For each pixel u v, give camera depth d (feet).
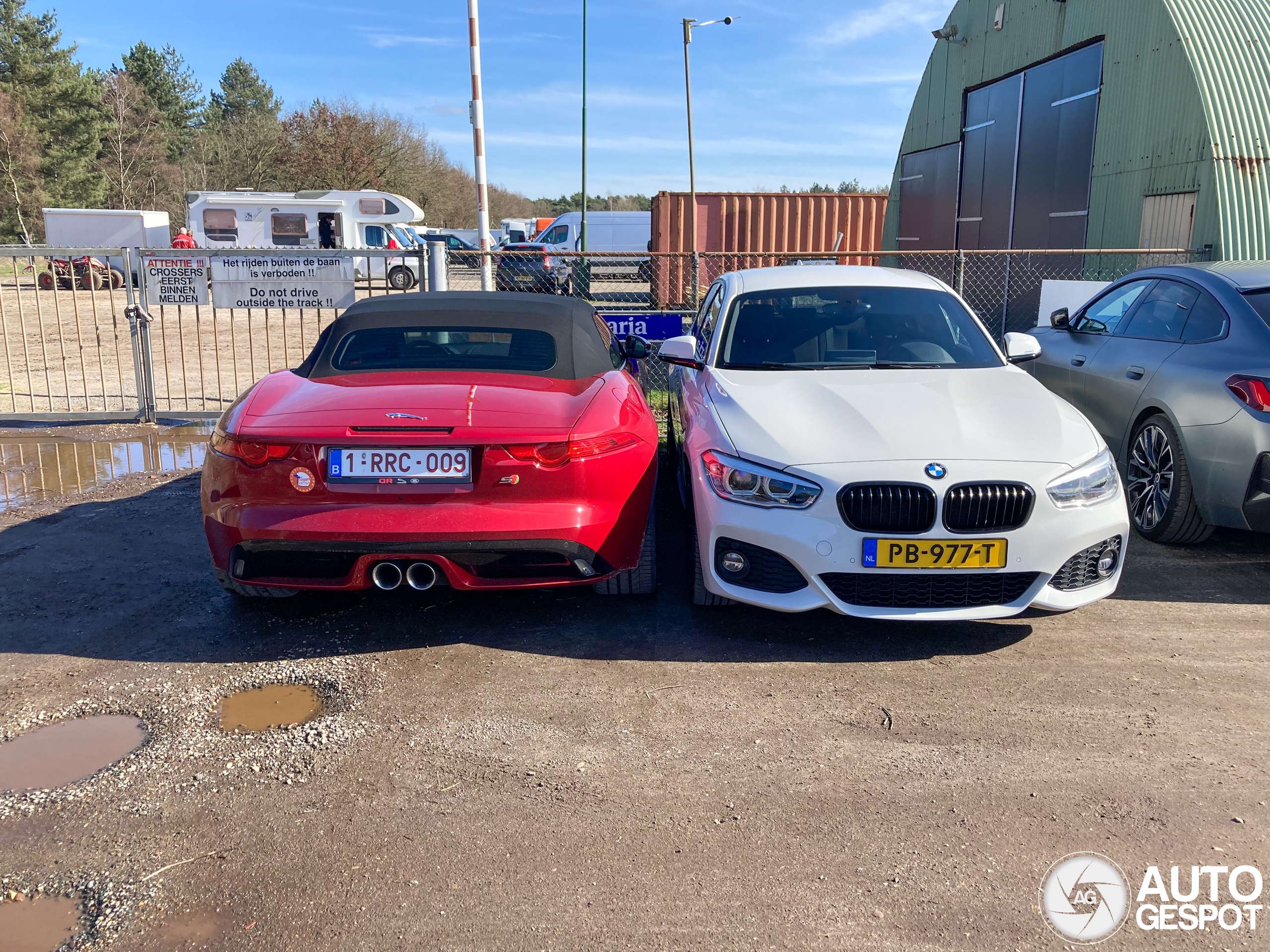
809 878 7.85
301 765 9.57
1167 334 17.52
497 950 7.02
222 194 95.50
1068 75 41.70
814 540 11.55
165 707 10.79
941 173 56.39
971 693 11.22
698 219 72.49
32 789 9.11
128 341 51.47
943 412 12.78
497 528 11.23
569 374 13.43
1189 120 32.94
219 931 7.20
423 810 8.82
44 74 177.99
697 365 15.67
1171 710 10.80
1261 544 17.22
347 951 7.00
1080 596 11.93
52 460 23.59
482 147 38.29
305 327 56.95
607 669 11.85
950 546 11.41
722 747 9.98
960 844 8.31
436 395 12.14
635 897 7.62
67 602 13.93
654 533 13.48
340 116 167.12
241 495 11.56
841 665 12.01
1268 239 31.58
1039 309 32.48
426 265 28.58
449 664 11.94
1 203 165.78
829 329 15.93
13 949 6.97
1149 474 17.22
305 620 13.32
